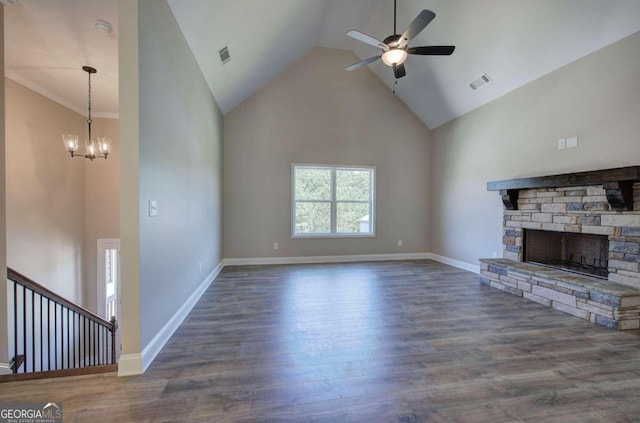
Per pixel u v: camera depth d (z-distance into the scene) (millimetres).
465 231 4984
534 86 3721
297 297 3432
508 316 2863
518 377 1831
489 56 3842
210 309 3025
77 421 1424
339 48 5430
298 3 3561
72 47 2799
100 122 4773
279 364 1976
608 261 2930
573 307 2885
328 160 5500
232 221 5176
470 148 4852
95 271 4777
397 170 5801
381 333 2473
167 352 2127
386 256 5785
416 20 2738
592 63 3068
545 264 3713
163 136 2215
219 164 4699
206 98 3686
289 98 5324
